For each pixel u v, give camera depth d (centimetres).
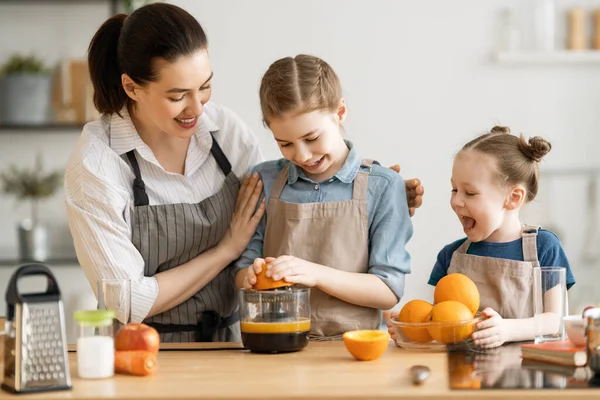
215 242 222
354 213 207
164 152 220
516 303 210
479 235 214
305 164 204
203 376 160
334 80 205
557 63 428
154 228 215
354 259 207
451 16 425
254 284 187
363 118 426
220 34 423
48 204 434
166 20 193
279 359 177
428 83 426
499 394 144
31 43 430
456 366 166
